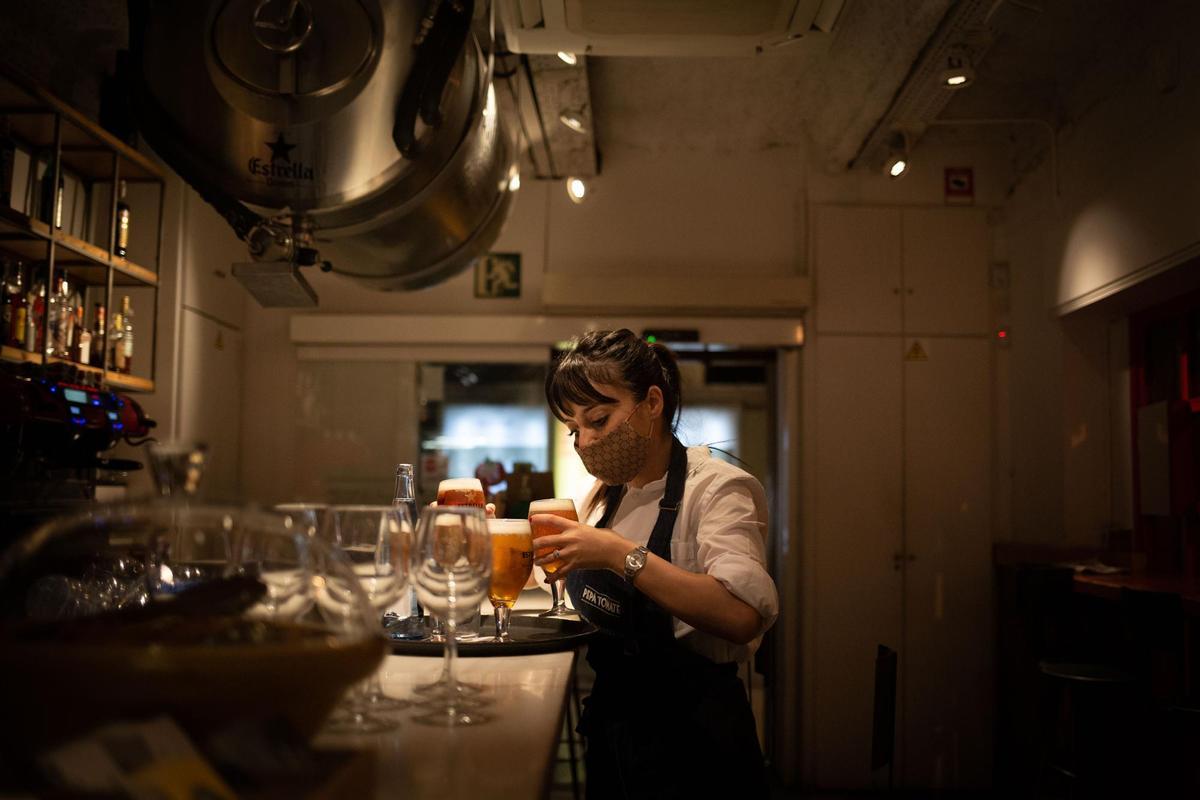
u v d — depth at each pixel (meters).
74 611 1.03
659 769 1.53
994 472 4.59
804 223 4.63
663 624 1.57
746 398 6.37
